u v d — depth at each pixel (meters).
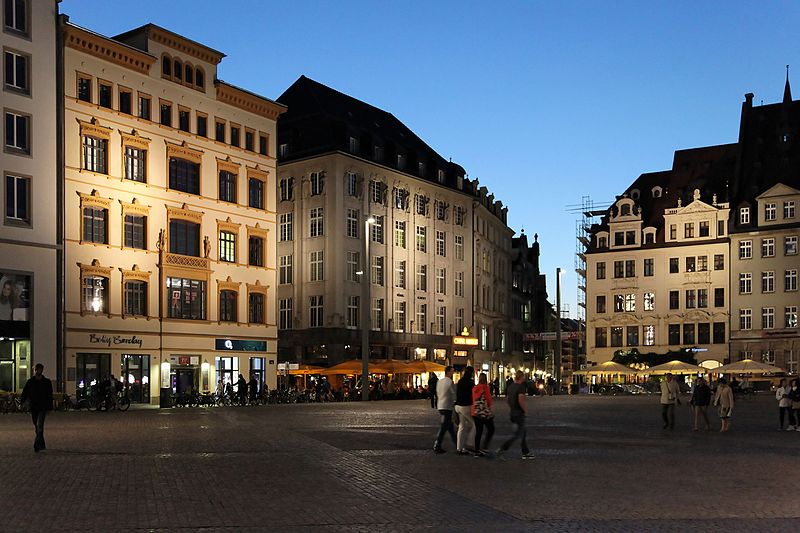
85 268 54.12
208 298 62.59
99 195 55.41
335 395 67.56
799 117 108.88
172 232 60.38
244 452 22.17
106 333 55.16
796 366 99.69
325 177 80.06
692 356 98.19
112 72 56.84
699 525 11.95
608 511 13.14
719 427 34.97
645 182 116.44
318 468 18.61
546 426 34.47
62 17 53.59
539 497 14.55
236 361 64.94
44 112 52.44
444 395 22.25
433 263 92.31
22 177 51.16
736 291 103.62
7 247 49.88
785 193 102.25
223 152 64.81
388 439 26.69
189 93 62.28
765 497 14.65
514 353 122.00
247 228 66.38
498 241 114.62
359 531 11.45
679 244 107.94
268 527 11.72
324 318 78.94
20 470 18.16
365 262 65.06
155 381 58.28
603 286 111.88
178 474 17.50
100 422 35.72
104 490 15.20
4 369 49.94
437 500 14.16
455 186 97.38
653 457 21.64
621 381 107.69
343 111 88.00
